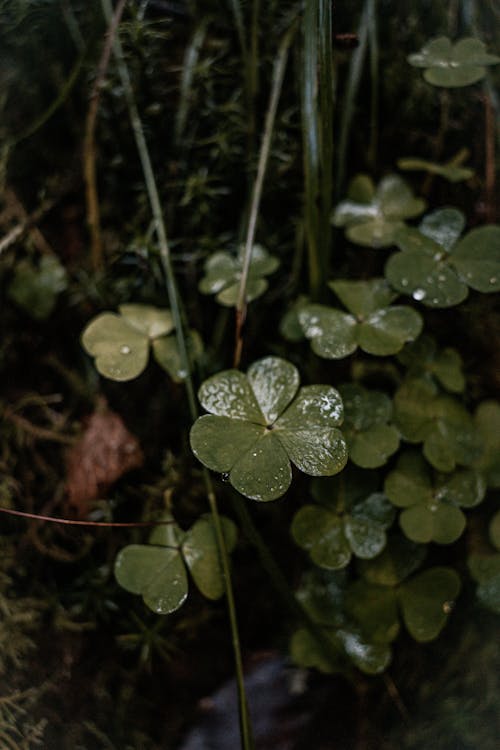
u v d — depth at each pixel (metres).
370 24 0.32
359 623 0.31
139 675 0.32
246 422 0.28
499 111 0.33
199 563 0.30
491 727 0.32
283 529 0.33
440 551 0.33
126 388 0.33
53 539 0.32
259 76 0.33
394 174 0.33
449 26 0.33
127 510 0.33
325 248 0.31
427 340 0.31
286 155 0.33
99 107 0.32
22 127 0.33
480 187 0.33
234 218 0.34
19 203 0.33
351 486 0.30
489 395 0.33
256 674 0.33
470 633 0.32
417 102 0.33
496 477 0.31
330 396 0.28
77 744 0.32
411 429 0.31
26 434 0.33
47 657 0.32
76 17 0.32
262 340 0.33
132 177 0.33
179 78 0.32
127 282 0.33
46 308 0.33
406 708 0.32
